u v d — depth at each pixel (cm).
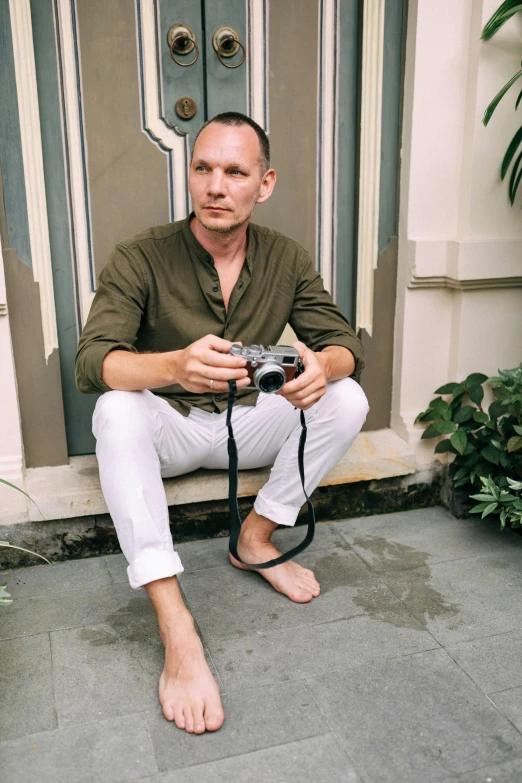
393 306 235
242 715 149
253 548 196
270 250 190
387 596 190
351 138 222
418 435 237
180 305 183
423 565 205
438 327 235
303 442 172
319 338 191
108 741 142
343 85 217
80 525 207
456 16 209
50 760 138
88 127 200
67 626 178
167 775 135
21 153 192
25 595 190
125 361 160
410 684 158
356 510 234
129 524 155
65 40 192
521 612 184
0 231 194
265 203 220
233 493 168
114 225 209
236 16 204
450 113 216
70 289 210
